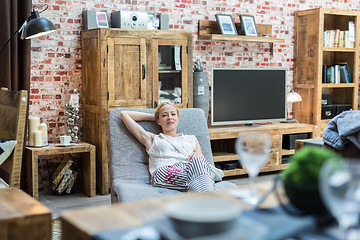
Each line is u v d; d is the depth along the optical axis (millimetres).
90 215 1262
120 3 4836
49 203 4086
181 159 3160
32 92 4457
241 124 5699
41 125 4172
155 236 1108
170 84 4711
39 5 4410
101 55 4277
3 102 3201
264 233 1109
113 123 3328
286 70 5723
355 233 1120
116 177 3090
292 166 1300
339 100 6418
